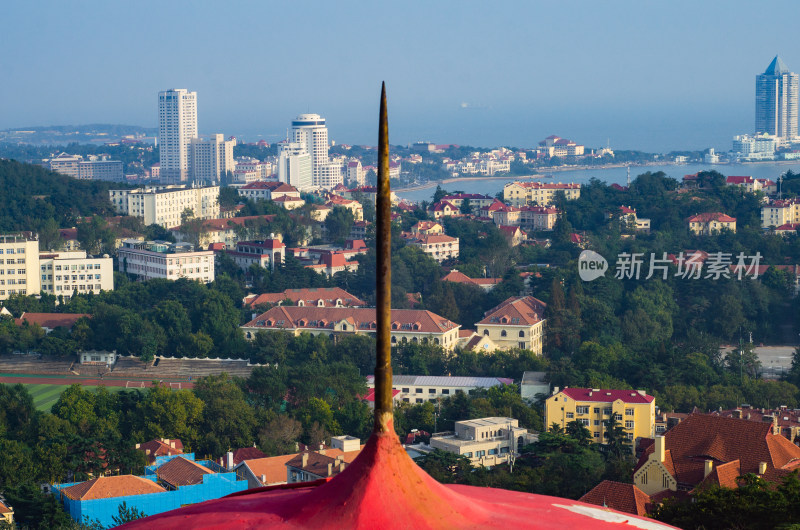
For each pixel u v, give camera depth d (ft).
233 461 503.20
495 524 30.12
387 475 30.27
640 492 329.31
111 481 376.68
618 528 31.50
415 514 29.81
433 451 451.53
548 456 431.43
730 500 208.74
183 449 531.50
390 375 30.94
